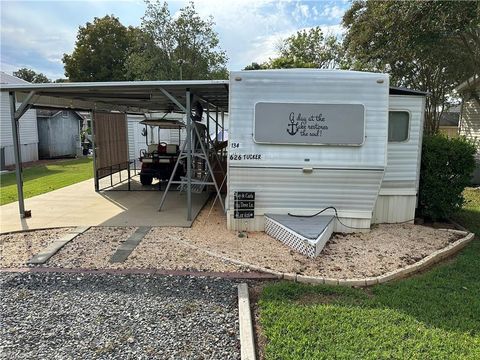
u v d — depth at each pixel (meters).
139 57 24.27
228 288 3.76
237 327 3.03
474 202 8.43
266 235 5.54
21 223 6.09
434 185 6.24
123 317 3.17
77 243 5.07
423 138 6.47
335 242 5.22
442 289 3.75
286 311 3.22
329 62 27.92
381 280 3.96
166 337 2.87
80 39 33.41
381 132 5.22
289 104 5.20
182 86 5.81
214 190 8.97
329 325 2.99
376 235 5.57
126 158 11.20
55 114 20.84
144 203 7.83
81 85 5.75
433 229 5.95
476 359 2.56
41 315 3.20
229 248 4.93
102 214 6.76
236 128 5.27
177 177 9.90
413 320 3.08
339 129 5.20
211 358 2.62
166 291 3.68
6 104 16.16
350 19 12.56
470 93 12.64
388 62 12.11
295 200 5.57
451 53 11.05
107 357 2.62
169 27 24.44
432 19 9.10
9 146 16.06
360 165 5.23
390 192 6.20
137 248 4.87
